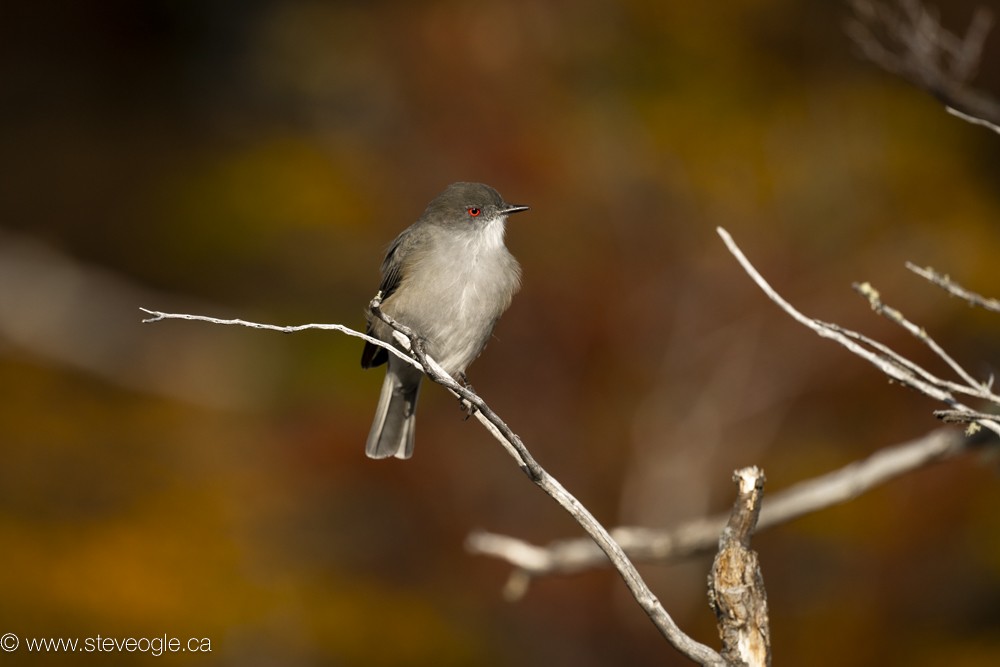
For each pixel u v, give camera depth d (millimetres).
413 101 16734
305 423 15492
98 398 17891
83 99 22266
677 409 14258
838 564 14047
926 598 13820
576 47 17281
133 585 13977
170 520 14930
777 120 17094
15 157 21219
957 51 8164
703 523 8359
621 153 15867
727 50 18109
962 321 14898
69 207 20484
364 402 15812
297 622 13766
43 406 17172
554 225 15164
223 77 21922
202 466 15859
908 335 14539
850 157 16406
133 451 16219
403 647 13508
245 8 21703
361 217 17578
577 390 14289
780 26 18406
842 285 14883
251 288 18484
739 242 15117
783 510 8422
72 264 19484
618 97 17125
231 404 17156
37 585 13859
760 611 5055
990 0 16422
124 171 21000
